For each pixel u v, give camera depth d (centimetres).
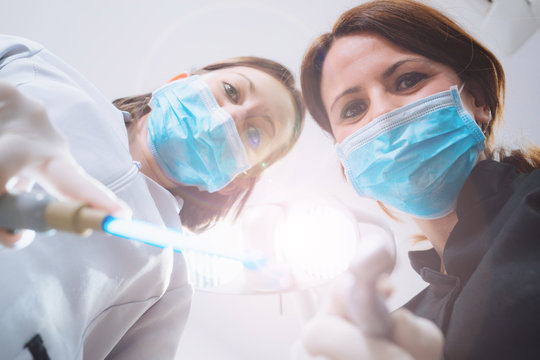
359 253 45
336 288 47
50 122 38
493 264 69
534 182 73
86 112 65
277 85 104
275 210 86
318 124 106
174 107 90
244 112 97
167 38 121
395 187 87
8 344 46
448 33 91
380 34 95
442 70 89
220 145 90
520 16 88
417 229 90
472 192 80
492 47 90
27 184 36
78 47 122
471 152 82
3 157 33
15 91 38
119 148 68
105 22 122
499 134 87
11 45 68
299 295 82
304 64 106
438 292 81
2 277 49
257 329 106
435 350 45
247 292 86
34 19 123
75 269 56
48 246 55
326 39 103
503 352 64
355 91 95
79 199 33
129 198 65
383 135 87
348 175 93
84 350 63
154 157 89
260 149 102
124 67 122
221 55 118
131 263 63
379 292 44
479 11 90
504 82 89
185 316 83
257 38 115
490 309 67
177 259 83
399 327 46
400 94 90
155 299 72
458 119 84
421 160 83
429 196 84
